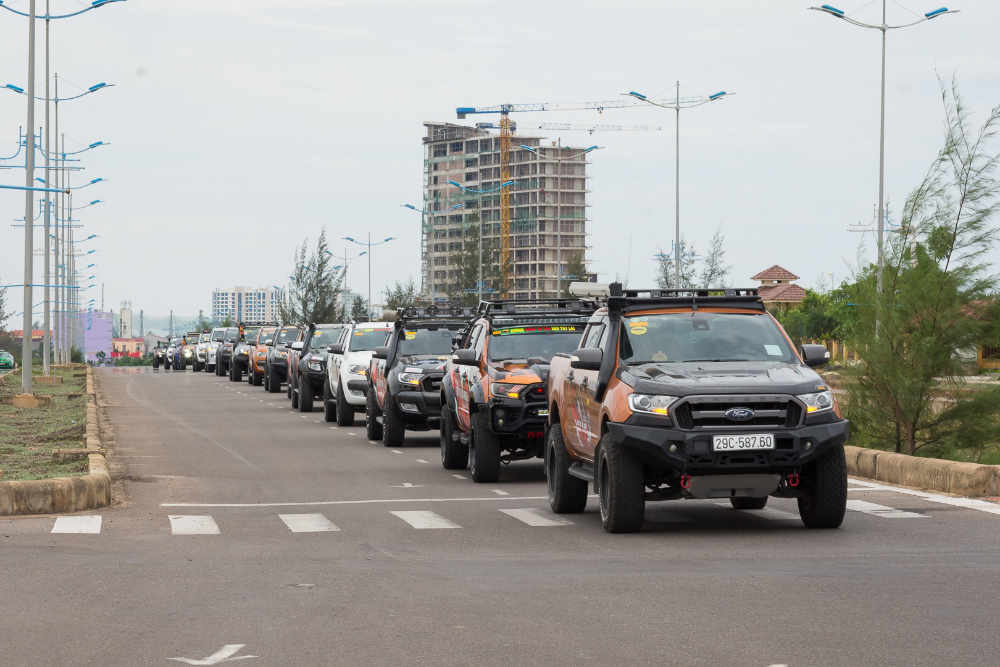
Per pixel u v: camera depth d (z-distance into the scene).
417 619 10.20
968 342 24.91
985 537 14.37
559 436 17.97
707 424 14.47
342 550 14.34
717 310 16.53
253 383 69.50
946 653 8.70
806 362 15.88
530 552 13.97
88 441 27.48
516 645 9.21
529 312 23.72
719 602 10.70
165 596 11.30
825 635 9.34
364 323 41.22
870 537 14.55
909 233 25.67
